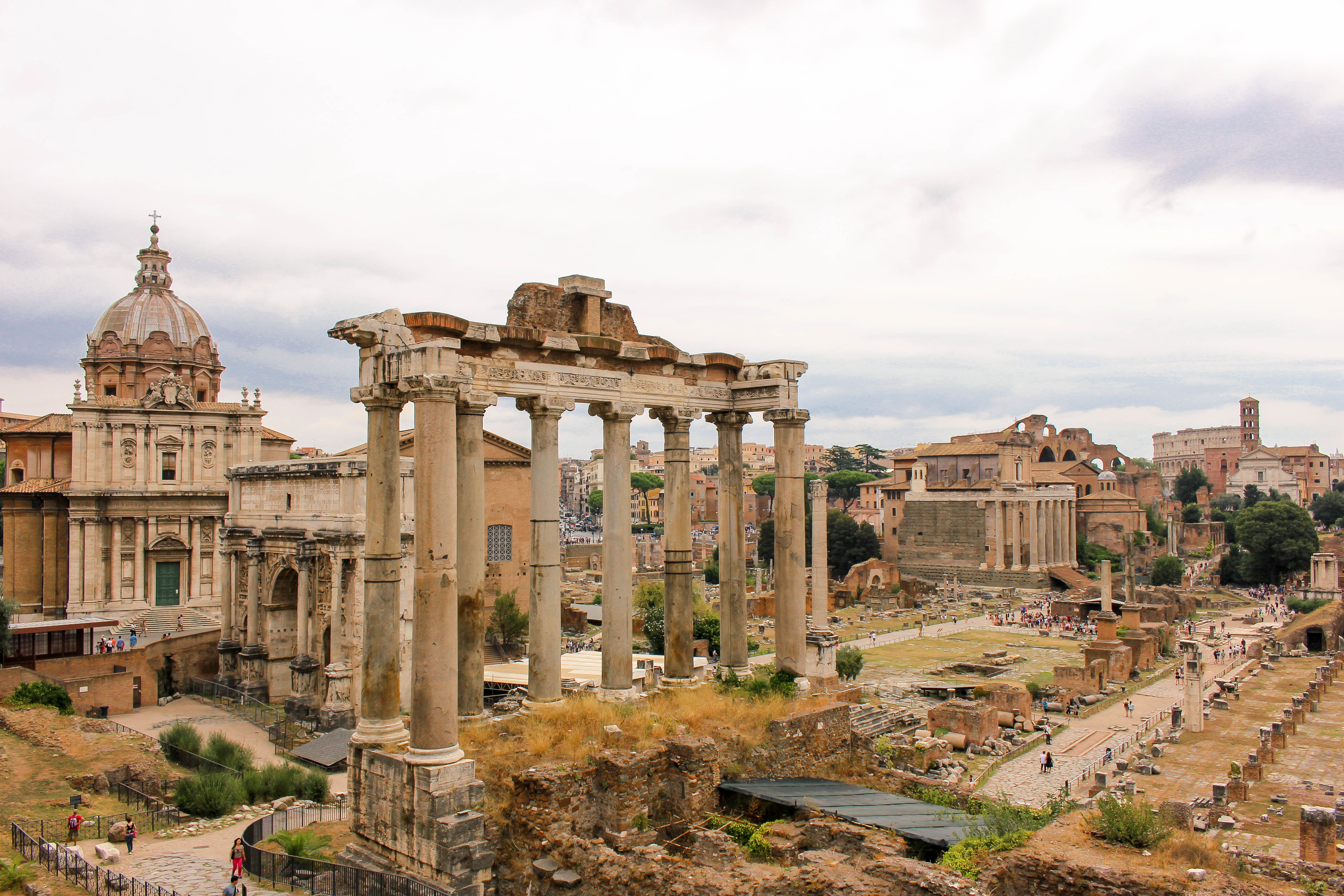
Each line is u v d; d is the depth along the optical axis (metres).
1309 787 48.66
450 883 23.34
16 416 143.00
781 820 27.44
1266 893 20.77
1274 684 85.62
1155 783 53.31
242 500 79.69
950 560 190.75
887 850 24.03
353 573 66.19
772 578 168.38
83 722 56.69
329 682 65.31
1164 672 102.38
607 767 26.08
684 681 36.31
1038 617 144.25
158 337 96.19
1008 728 75.00
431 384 25.08
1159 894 21.00
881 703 77.88
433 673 24.70
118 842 38.22
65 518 89.38
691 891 21.64
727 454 38.94
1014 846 23.83
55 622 72.56
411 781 24.55
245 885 31.05
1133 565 186.62
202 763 51.50
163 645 75.50
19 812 41.41
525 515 106.19
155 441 87.44
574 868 23.55
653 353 34.69
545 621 31.64
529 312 32.41
